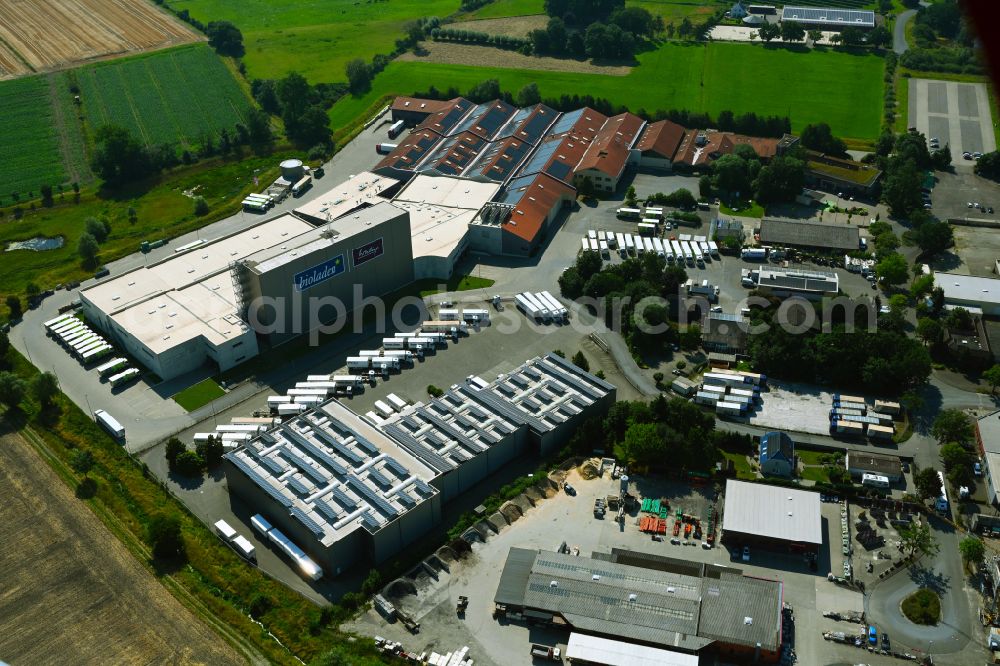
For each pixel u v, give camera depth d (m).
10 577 156.25
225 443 183.62
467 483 174.50
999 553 155.88
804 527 158.62
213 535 165.25
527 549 157.50
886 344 199.12
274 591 153.50
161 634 145.38
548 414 184.88
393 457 170.12
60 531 166.12
